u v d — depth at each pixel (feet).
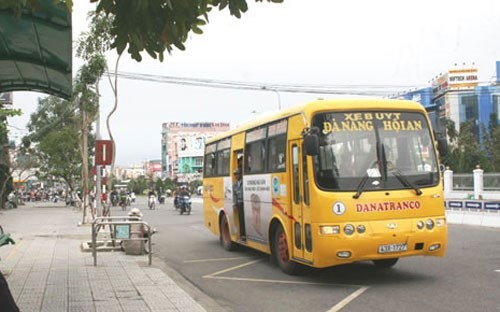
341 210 29.14
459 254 41.83
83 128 83.30
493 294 27.58
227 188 48.34
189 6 14.24
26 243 55.16
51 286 30.83
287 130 34.14
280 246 36.04
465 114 273.13
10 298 11.57
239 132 45.32
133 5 13.91
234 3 14.53
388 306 25.81
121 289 29.84
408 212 29.94
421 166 31.17
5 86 37.55
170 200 229.25
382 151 30.63
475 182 112.37
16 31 26.89
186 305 25.80
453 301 26.30
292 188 33.32
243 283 33.37
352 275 34.22
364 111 31.35
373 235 29.01
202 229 75.66
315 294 29.14
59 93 39.47
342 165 29.94
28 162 168.25
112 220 52.26
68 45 28.66
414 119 31.99
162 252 50.08
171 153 466.70
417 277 32.78
